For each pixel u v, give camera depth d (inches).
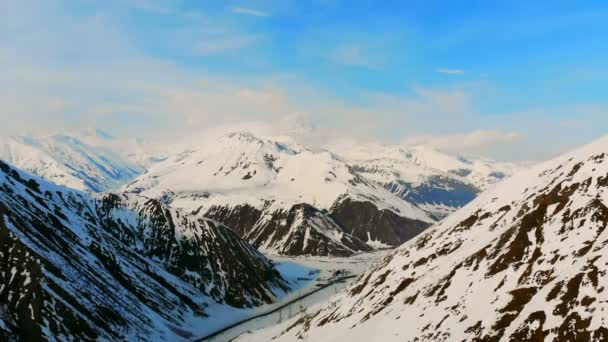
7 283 5383.9
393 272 5290.4
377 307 4751.5
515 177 5319.9
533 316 3078.2
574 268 3211.1
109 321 5925.2
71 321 5393.7
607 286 2918.3
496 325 3233.3
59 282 5743.1
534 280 3398.1
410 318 4025.6
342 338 4500.5
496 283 3654.0
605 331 2699.3
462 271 4133.9
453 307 3745.1
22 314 5172.2
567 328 2861.7
